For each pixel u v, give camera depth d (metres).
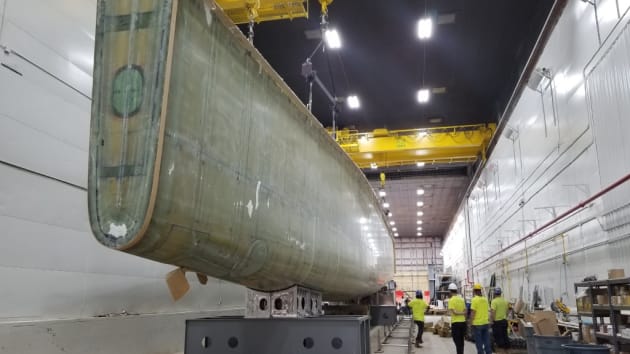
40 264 5.35
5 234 4.92
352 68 17.14
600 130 7.72
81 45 6.31
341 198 5.54
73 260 5.88
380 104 20.14
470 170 24.33
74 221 5.94
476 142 19.30
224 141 2.74
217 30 2.78
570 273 9.53
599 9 7.69
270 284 3.78
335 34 12.23
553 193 10.44
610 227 7.39
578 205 8.44
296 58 16.42
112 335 6.11
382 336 9.07
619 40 6.94
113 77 2.28
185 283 2.83
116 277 6.63
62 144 5.83
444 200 31.95
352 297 8.11
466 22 14.31
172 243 2.40
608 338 6.44
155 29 2.27
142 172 2.14
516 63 16.31
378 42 15.38
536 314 8.83
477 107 20.45
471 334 13.73
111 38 2.33
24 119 5.23
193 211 2.44
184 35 2.41
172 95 2.27
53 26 5.77
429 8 13.56
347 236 5.66
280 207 3.50
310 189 4.27
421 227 44.88
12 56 5.11
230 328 3.63
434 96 19.34
